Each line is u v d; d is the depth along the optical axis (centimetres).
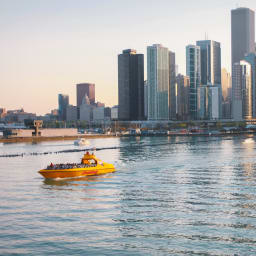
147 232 4762
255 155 14775
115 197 6681
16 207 6000
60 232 4775
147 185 7838
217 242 4419
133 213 5594
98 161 9712
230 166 11125
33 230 4859
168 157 14188
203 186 7681
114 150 18725
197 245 4338
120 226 4994
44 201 6406
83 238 4569
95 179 8675
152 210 5753
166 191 7181
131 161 12712
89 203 6244
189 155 15038
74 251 4188
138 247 4294
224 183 8038
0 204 6200
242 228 4875
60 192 7169
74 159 14412
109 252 4159
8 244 4391
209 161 12550
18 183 8231
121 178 8800
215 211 5662
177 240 4488
